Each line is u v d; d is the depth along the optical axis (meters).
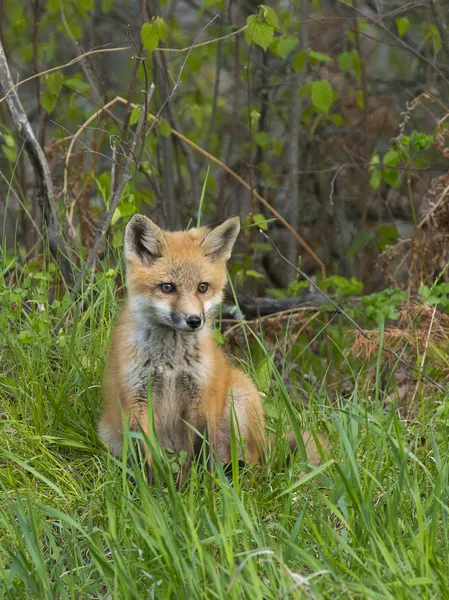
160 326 8.60
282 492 7.59
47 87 12.93
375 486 7.79
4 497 7.47
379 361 9.29
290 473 7.93
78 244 12.14
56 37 18.30
